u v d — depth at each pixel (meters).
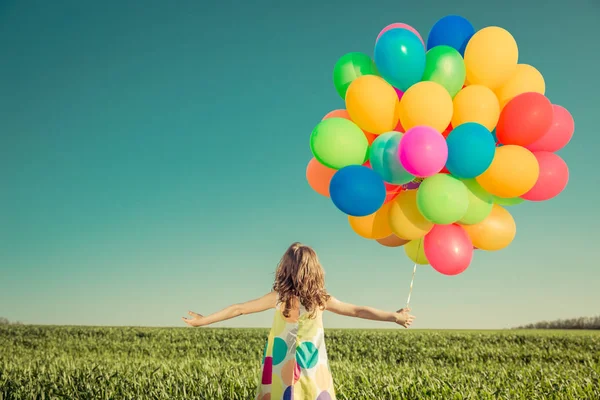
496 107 5.07
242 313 4.35
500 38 5.17
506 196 5.05
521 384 8.08
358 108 5.03
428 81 5.08
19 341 20.81
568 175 5.46
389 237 5.92
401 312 4.36
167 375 8.80
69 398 7.29
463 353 16.03
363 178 4.86
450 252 5.25
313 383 4.12
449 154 4.82
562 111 5.61
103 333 25.64
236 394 7.34
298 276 4.32
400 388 7.41
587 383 7.99
